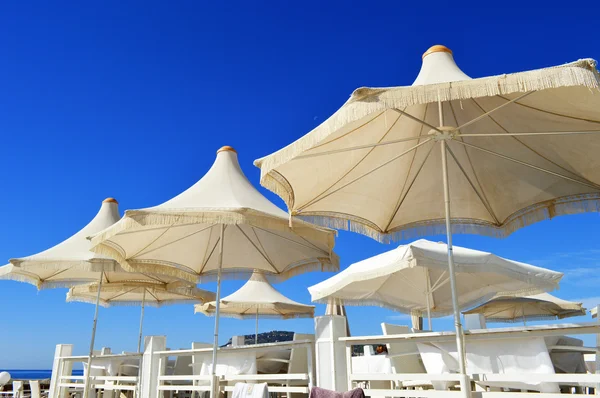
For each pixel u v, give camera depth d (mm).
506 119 4668
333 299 8391
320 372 4719
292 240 7469
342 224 5789
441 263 5855
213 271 8375
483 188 5617
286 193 5199
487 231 5922
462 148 5223
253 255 8039
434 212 5945
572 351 4797
